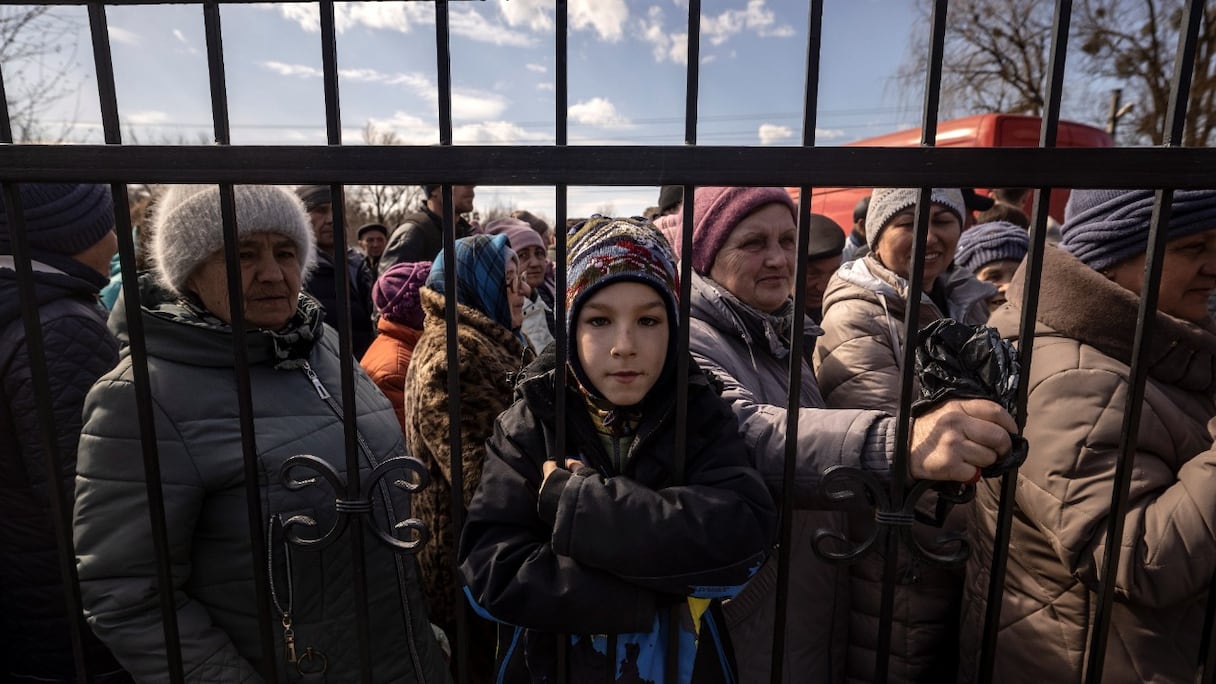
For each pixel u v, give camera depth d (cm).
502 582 94
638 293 98
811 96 88
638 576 90
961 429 91
